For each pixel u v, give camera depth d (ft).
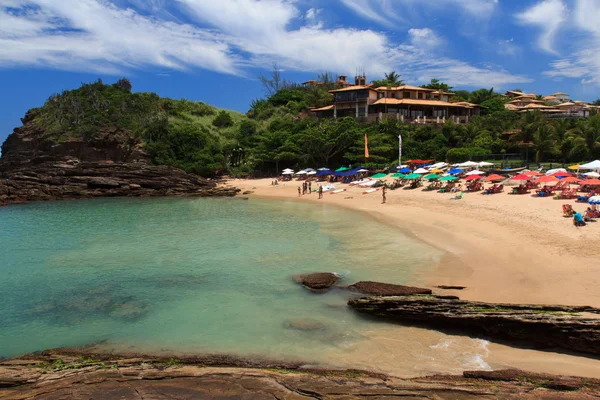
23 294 65.21
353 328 50.34
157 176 215.31
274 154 234.79
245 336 48.88
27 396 32.68
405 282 63.67
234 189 204.13
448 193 139.13
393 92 266.98
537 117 217.77
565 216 89.15
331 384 33.76
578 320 41.39
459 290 58.54
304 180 214.69
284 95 342.85
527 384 33.76
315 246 88.69
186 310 57.31
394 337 47.60
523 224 90.02
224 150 268.41
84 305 60.29
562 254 67.87
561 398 29.81
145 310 57.82
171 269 75.92
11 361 43.09
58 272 75.92
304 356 43.65
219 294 62.90
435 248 81.41
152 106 306.55
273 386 33.60
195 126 288.30
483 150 202.39
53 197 191.93
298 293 62.13
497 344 44.96
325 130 232.94
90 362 42.16
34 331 52.37
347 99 264.11
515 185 134.92
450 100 298.76
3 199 179.63
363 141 214.07
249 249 88.38
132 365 40.96
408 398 30.37
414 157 212.64
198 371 37.91
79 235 108.17
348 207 141.79
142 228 115.96
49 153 246.68
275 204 160.76
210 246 92.27
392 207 132.26
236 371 37.76
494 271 64.80
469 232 90.53
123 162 252.42
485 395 30.55
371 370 40.14
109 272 75.31
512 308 47.47
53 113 270.05
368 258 77.46
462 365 40.68
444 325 49.42
